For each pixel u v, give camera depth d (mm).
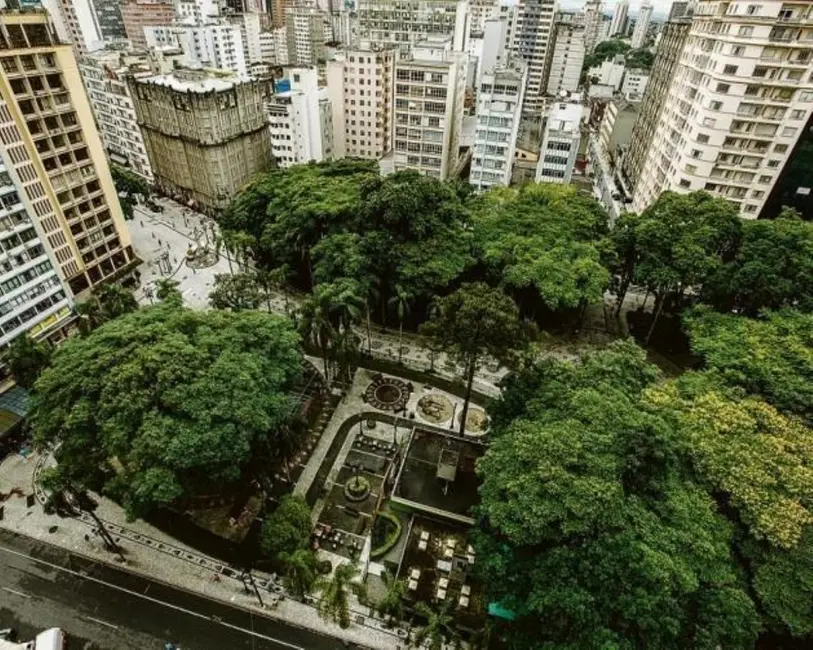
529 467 37375
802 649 37719
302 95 114562
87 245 83688
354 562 45875
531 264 69000
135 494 40375
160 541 49250
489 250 72562
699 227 68812
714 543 34688
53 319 72375
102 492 48062
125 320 54031
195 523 50938
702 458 39594
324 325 60125
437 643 36594
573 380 46938
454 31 169000
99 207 84688
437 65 100062
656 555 31641
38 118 70625
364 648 41812
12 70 66125
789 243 63906
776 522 35438
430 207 75750
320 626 43094
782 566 34969
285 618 43625
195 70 120500
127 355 47125
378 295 70562
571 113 107688
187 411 42531
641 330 80625
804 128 72312
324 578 45344
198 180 119125
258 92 121312
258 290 82438
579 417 41469
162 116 114750
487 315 48500
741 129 75875
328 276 71375
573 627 32438
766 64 70000
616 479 35625
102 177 83562
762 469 38500
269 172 102188
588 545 33219
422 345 77000
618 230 79125
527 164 137500
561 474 35188
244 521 51188
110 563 47125
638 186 108188
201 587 45594
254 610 44062
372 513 52219
